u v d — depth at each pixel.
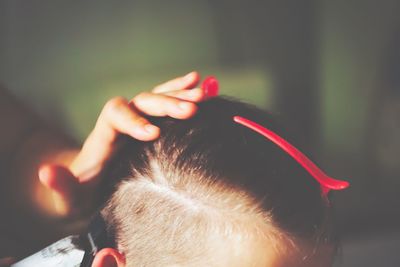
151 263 1.13
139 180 1.18
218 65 4.65
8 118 1.65
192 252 1.11
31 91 4.36
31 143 1.65
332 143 4.84
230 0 4.59
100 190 1.30
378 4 4.66
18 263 1.25
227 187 1.11
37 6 4.32
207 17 4.59
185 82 1.35
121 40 4.46
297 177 1.13
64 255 1.21
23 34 4.32
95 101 4.43
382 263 4.29
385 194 4.83
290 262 1.11
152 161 1.17
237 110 1.23
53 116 4.37
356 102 4.80
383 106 4.80
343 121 4.83
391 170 4.86
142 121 1.21
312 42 4.72
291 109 4.75
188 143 1.16
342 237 4.57
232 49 4.66
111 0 4.41
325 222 1.16
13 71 4.34
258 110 1.26
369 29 4.70
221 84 4.60
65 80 4.41
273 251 1.10
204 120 1.19
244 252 1.09
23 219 1.59
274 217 1.09
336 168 4.86
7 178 1.61
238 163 1.12
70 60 4.41
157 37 4.52
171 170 1.14
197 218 1.11
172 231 1.12
